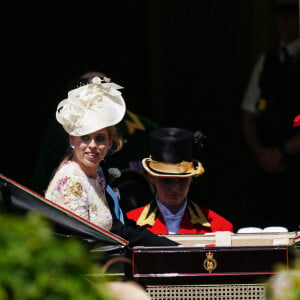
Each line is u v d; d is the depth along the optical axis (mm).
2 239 7875
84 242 14664
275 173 27000
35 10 27266
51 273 7789
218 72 28641
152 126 23141
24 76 27203
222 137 28469
